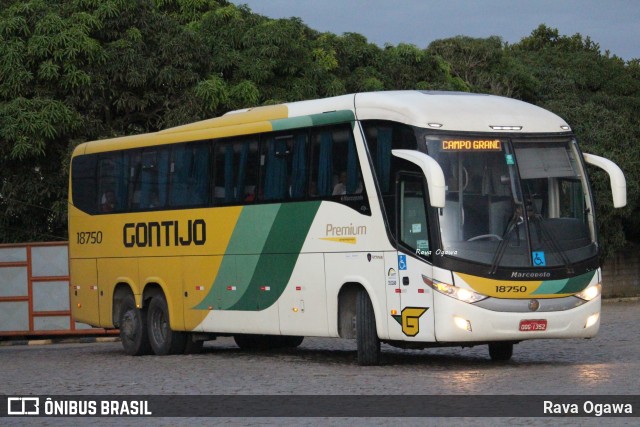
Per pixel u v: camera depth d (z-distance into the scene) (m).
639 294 61.00
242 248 25.94
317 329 23.80
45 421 16.31
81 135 38.78
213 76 40.94
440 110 21.83
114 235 30.34
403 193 21.78
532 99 59.25
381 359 24.95
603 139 54.47
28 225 40.78
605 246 54.91
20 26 38.78
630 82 64.31
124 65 39.56
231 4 46.66
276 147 25.02
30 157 39.16
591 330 21.94
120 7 40.38
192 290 27.61
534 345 28.30
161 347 28.94
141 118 40.84
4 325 38.62
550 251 21.59
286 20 44.50
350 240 22.89
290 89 43.44
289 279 24.50
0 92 38.44
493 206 21.45
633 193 53.88
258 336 30.22
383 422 14.91
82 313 31.75
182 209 27.86
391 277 21.95
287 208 24.59
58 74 38.50
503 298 21.14
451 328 20.97
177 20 45.31
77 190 31.95
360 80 48.22
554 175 22.06
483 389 18.00
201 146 27.41
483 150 21.64
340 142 23.28
